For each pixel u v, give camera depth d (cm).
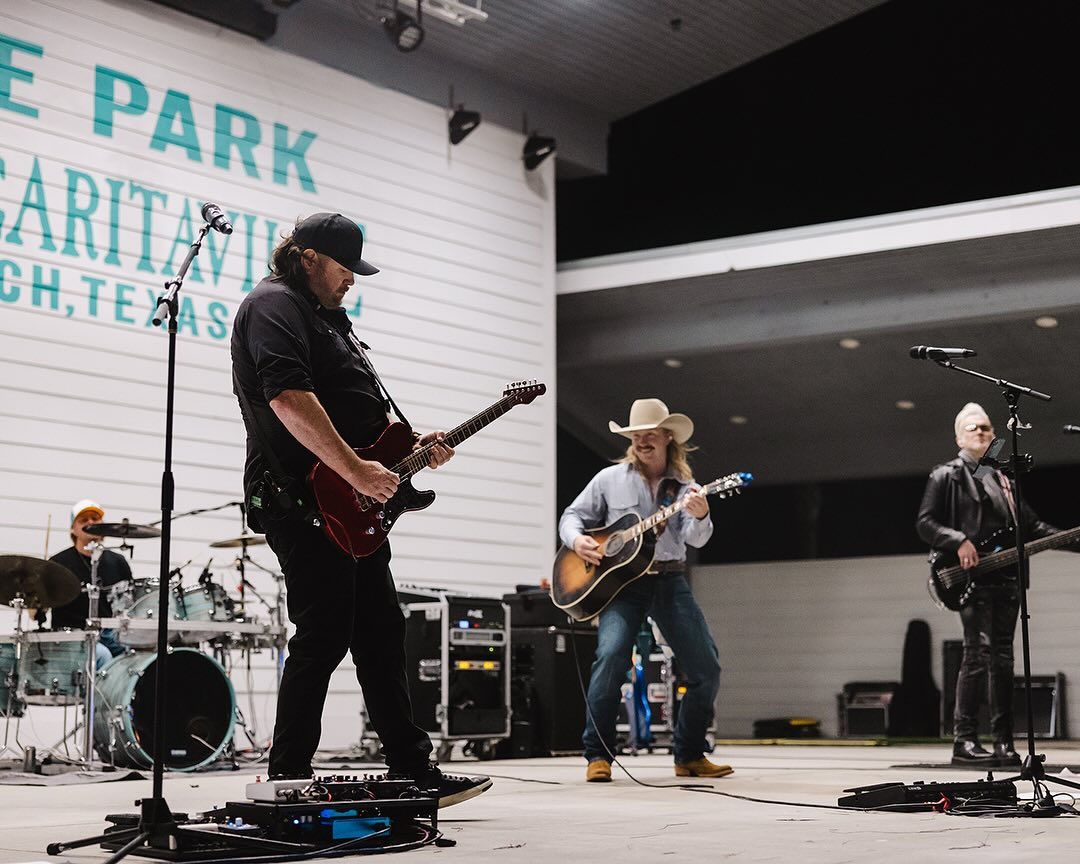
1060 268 914
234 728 649
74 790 508
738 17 971
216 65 858
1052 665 1113
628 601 510
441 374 966
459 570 959
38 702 642
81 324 770
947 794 361
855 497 1330
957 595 594
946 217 907
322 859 257
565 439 1304
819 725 1215
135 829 271
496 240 1016
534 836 298
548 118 1070
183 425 809
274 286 312
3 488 727
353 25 941
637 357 1077
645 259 1024
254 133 873
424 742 330
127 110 807
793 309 1009
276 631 697
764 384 1135
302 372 299
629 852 266
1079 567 1115
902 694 1173
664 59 1026
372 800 281
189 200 832
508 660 726
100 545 644
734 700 1271
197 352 822
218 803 430
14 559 616
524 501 1010
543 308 1043
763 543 1359
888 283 973
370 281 930
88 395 768
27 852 277
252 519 312
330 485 303
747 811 364
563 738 734
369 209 937
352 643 328
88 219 780
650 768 611
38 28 772
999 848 268
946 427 1184
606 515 529
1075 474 1222
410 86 974
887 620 1208
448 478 962
